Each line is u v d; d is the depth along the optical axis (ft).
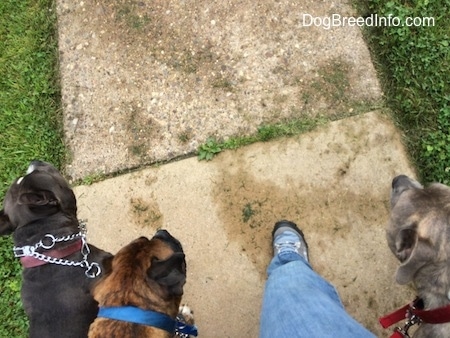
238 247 4.86
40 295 4.06
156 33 5.59
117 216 5.10
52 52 5.78
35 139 5.51
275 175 4.97
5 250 5.22
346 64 5.23
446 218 3.55
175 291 3.51
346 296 4.62
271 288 3.78
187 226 4.98
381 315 4.55
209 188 5.04
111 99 5.47
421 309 3.78
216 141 5.17
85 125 5.44
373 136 4.96
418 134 4.99
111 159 5.29
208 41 5.48
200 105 5.31
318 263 4.73
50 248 4.13
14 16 5.94
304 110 5.14
